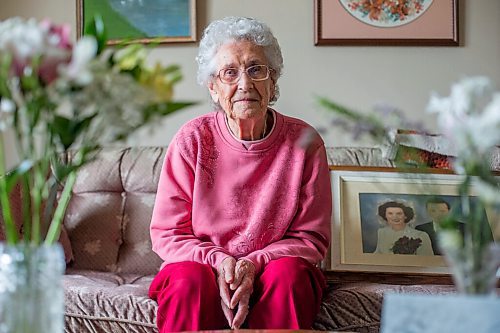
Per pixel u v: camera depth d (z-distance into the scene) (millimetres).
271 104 2193
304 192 2053
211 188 2035
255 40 2029
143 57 1000
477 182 966
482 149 939
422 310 1003
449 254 983
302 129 2100
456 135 939
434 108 979
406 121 1016
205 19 2951
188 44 2947
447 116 954
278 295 1752
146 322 1870
